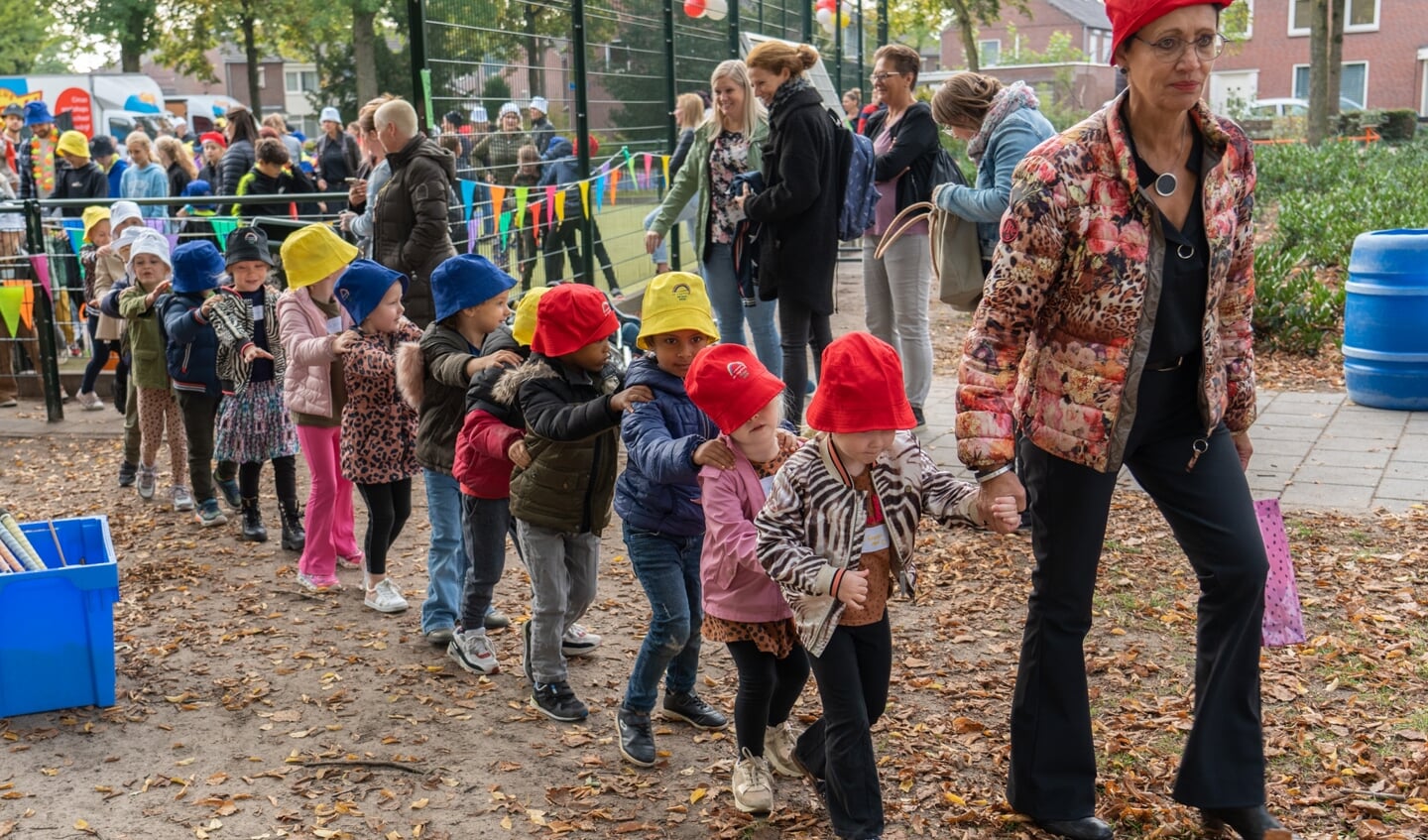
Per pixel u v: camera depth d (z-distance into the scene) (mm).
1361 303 8344
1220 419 3213
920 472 3352
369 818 3697
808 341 7363
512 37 9234
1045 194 3051
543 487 4164
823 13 18047
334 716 4402
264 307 6328
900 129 7340
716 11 13141
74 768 4027
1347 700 4203
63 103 27422
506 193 9062
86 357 11133
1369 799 3555
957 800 3637
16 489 7801
